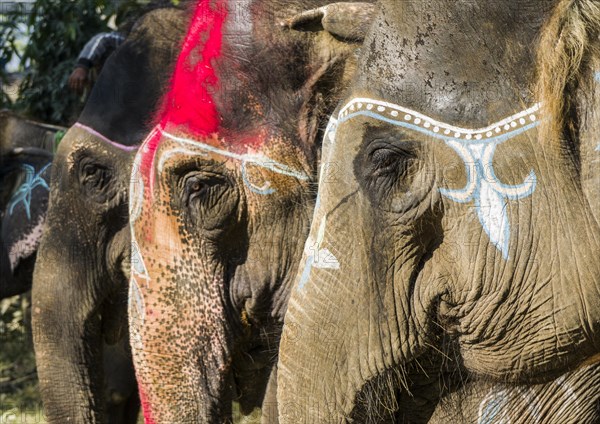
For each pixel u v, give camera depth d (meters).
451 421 4.32
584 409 4.34
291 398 3.76
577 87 3.39
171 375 5.21
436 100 3.55
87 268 6.22
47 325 6.28
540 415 4.33
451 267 3.61
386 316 3.68
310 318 3.72
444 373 4.23
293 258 5.19
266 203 5.15
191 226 5.18
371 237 3.65
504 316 3.55
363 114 3.64
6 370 9.37
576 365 3.61
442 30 3.56
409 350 3.71
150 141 5.22
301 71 5.04
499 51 3.48
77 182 6.17
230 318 5.27
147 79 5.96
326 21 4.49
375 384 3.73
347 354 3.70
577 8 3.38
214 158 5.12
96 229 6.19
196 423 5.21
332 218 3.69
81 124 6.13
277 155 5.09
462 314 3.63
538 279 3.47
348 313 3.69
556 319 3.49
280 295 5.24
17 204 8.44
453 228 3.56
